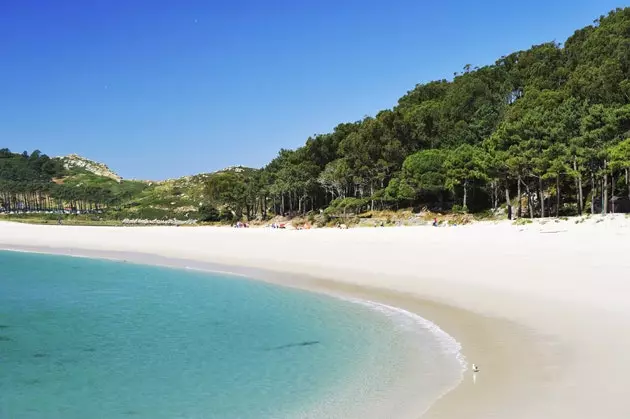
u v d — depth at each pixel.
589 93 72.69
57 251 63.47
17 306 31.38
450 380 15.52
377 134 99.25
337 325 23.50
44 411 15.73
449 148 90.38
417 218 78.62
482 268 31.12
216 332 23.94
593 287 24.05
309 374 17.58
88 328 25.72
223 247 54.31
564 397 13.09
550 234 38.38
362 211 95.12
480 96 103.44
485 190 79.81
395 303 26.45
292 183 108.50
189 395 16.48
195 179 192.00
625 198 60.94
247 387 16.84
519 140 66.00
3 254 62.06
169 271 44.81
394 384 15.85
